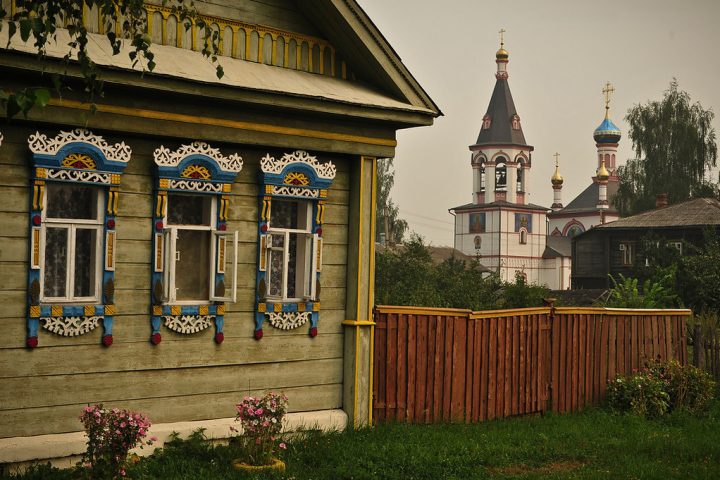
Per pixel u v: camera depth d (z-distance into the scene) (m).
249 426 11.04
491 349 15.12
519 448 12.91
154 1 11.73
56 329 10.63
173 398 11.67
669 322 18.59
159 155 11.33
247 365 12.38
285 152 12.66
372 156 13.33
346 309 13.38
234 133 11.90
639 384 16.59
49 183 10.69
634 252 69.00
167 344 11.59
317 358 13.09
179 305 11.65
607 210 138.00
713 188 74.38
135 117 11.02
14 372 10.40
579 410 16.58
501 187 132.62
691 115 75.25
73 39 10.62
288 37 12.91
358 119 12.91
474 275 34.31
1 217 10.32
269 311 12.54
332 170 13.02
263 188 12.41
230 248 12.07
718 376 19.25
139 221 11.38
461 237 134.25
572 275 72.62
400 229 75.25
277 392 12.66
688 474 11.89
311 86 12.50
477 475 11.39
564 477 11.40
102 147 10.86
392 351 13.80
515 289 34.44
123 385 11.23
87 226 10.94
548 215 145.38
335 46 13.37
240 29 12.46
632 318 17.77
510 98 134.75
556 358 16.27
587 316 16.88
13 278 10.40
